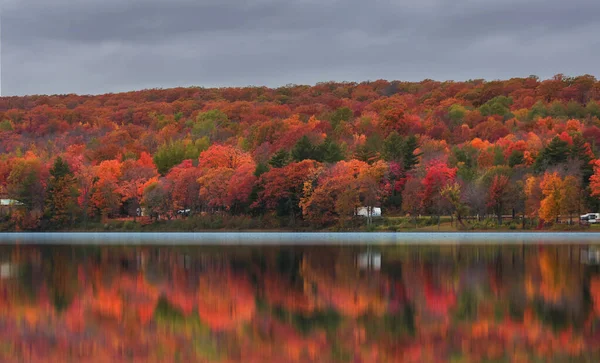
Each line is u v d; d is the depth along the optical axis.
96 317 70.50
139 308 74.88
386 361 55.38
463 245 160.62
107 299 80.38
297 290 86.06
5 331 64.75
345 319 69.12
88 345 59.94
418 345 59.44
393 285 89.50
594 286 87.31
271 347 59.25
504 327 65.06
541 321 67.25
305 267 110.69
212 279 96.50
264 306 75.69
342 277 97.56
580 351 57.25
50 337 62.59
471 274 99.62
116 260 125.06
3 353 57.44
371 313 71.75
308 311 72.81
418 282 91.94
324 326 66.19
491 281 92.31
